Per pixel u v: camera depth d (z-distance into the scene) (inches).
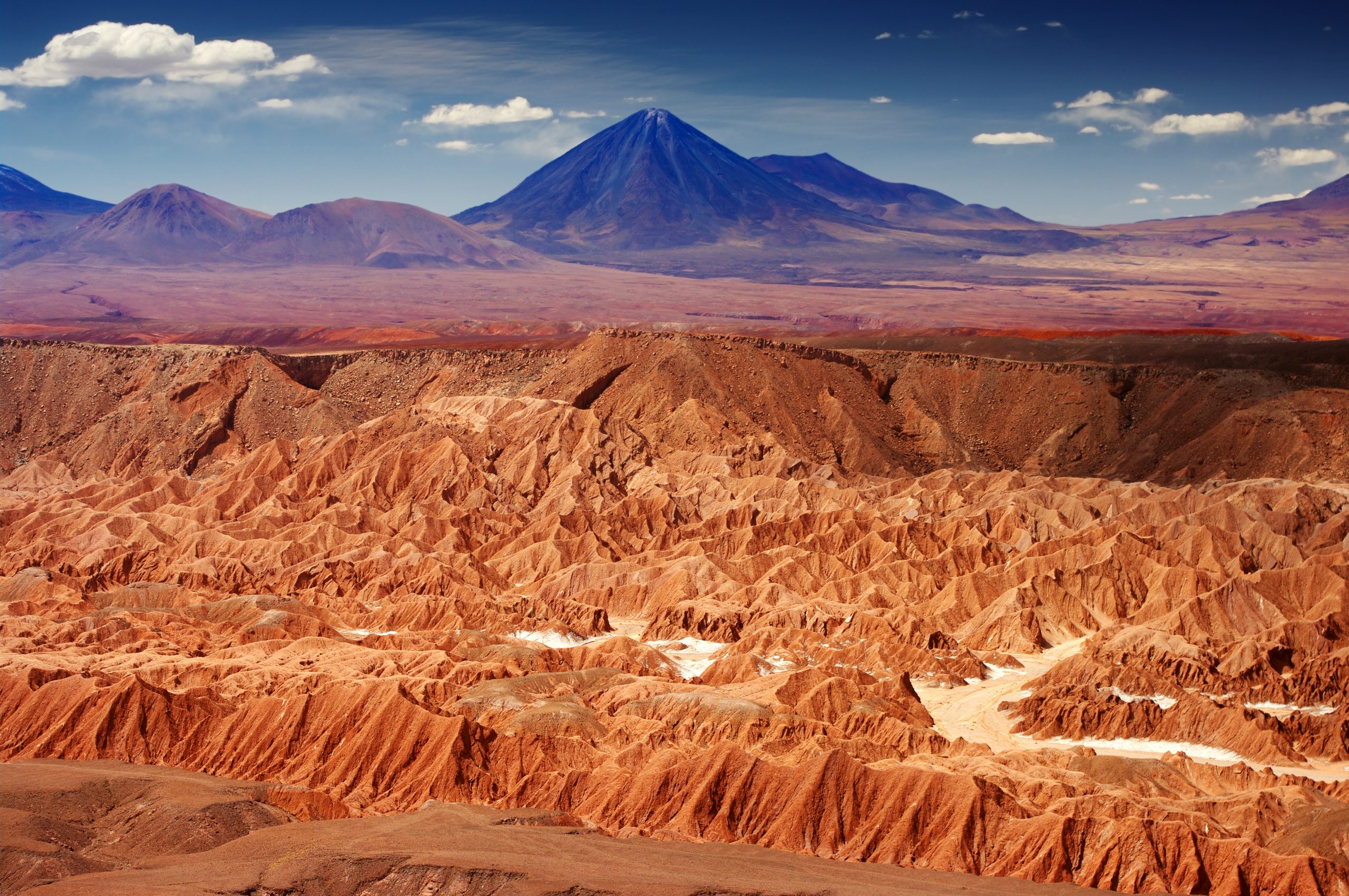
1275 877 4313.5
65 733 5634.8
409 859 4067.4
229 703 5890.8
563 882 3909.9
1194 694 6141.7
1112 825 4534.9
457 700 6072.8
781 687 6264.8
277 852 4266.7
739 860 4357.8
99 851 4434.1
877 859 4753.9
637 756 5378.9
